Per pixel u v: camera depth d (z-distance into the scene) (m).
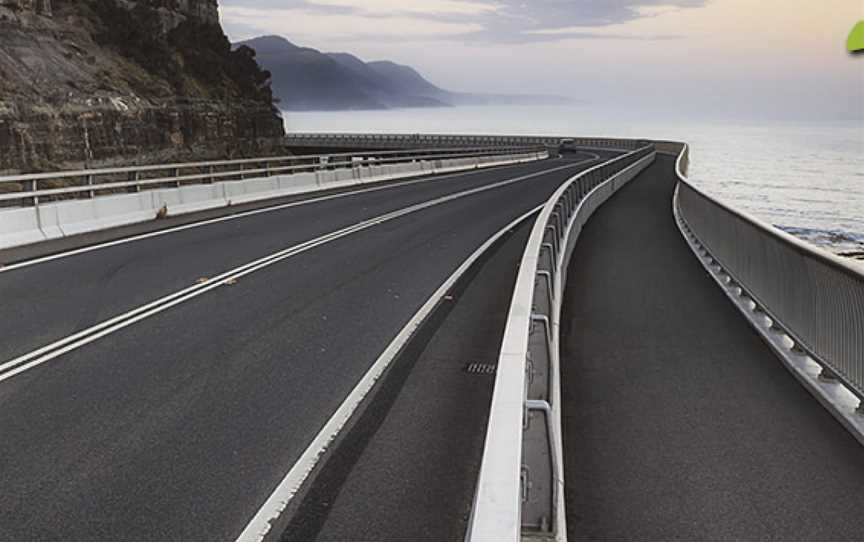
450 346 8.30
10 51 47.00
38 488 4.82
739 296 10.19
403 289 11.46
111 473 5.04
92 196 17.88
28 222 15.17
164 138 56.16
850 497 4.56
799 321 7.21
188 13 78.81
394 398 6.59
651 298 10.30
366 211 23.16
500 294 11.21
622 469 4.98
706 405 6.14
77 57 53.47
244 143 70.94
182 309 9.80
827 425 5.70
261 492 4.81
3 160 40.31
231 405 6.36
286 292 11.02
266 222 19.77
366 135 109.81
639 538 4.13
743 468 4.97
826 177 111.50
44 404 6.30
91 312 9.51
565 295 10.52
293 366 7.46
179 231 17.61
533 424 3.60
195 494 4.77
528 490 3.39
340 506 4.64
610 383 6.71
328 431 5.82
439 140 104.00
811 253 6.46
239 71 78.88
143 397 6.50
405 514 4.55
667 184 39.41
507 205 25.92
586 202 20.48
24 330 8.60
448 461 5.31
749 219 9.36
